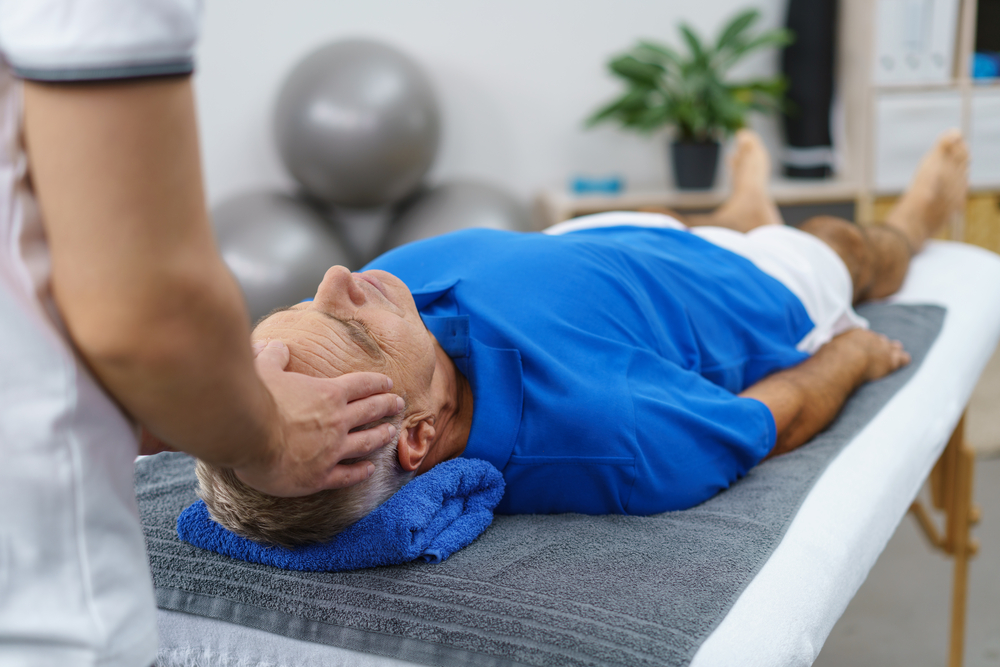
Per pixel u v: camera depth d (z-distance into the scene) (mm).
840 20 2904
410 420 687
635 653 562
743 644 585
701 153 2723
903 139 2775
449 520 715
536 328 806
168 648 690
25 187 347
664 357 924
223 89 2844
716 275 1120
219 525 712
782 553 709
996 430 2150
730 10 3021
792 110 2938
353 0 2859
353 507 648
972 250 1772
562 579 655
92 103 314
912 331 1314
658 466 773
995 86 2762
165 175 329
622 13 2982
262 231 2463
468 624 603
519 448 765
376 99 2465
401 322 702
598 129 3053
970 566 1643
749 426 863
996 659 1351
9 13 313
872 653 1376
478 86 2979
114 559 405
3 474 372
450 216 2566
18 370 363
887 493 865
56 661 395
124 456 407
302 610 647
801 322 1230
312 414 525
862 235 1501
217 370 372
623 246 1005
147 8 310
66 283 340
